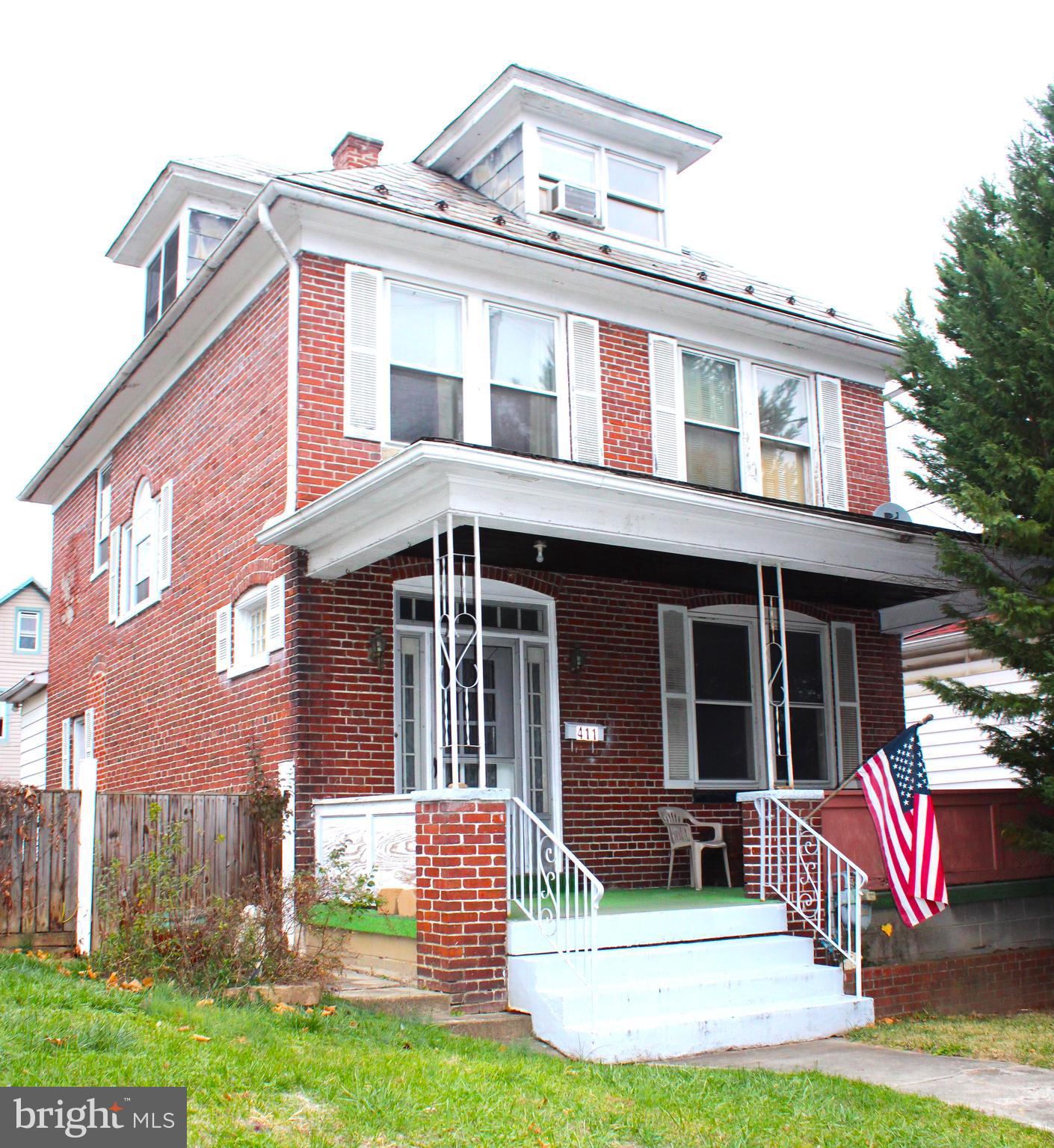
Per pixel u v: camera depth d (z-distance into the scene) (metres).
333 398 11.73
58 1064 5.93
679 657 13.95
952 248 11.80
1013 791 12.18
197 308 13.57
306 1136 5.59
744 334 14.67
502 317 13.05
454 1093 6.49
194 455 14.18
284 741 11.30
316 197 11.46
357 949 10.30
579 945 9.43
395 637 11.91
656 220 16.03
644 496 10.23
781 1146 6.27
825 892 10.85
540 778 12.76
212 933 8.73
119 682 16.20
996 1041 9.30
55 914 9.60
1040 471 10.29
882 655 15.70
